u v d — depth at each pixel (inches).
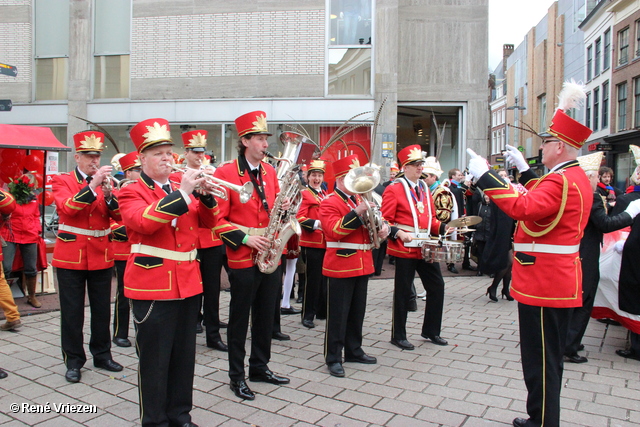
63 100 577.3
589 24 1013.2
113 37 567.2
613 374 177.8
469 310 268.4
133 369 180.5
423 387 164.2
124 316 208.1
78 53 566.9
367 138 525.3
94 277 176.1
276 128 535.5
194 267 130.3
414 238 201.5
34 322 238.5
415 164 207.2
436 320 209.5
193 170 123.4
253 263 155.9
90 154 178.1
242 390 155.5
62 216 173.6
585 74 1035.9
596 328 237.1
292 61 535.5
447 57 571.2
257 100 537.3
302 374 176.4
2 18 585.3
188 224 129.4
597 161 181.8
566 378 173.8
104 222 176.2
